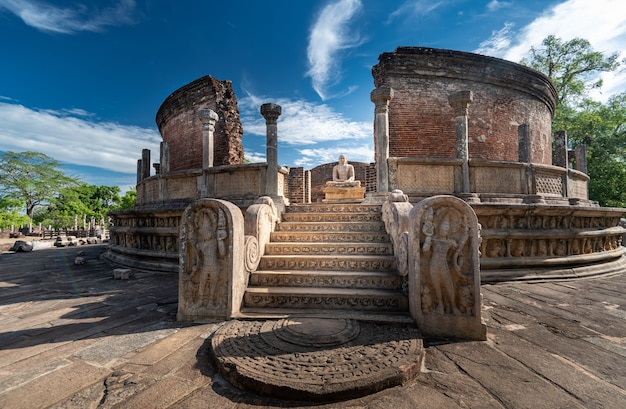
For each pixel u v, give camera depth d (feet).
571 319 13.57
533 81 40.78
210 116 30.45
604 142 70.08
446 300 11.61
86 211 153.07
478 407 7.17
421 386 8.08
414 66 37.32
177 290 19.45
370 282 14.73
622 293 18.47
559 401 7.40
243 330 11.17
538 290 19.24
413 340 10.18
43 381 8.30
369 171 44.98
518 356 9.86
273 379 7.77
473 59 37.32
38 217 143.33
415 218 11.95
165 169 34.58
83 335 11.68
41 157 137.39
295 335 10.39
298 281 15.16
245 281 14.49
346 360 8.75
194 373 8.77
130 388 7.95
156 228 29.37
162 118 51.88
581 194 32.14
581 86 75.61
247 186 26.81
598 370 8.95
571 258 23.85
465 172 24.91
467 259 11.77
